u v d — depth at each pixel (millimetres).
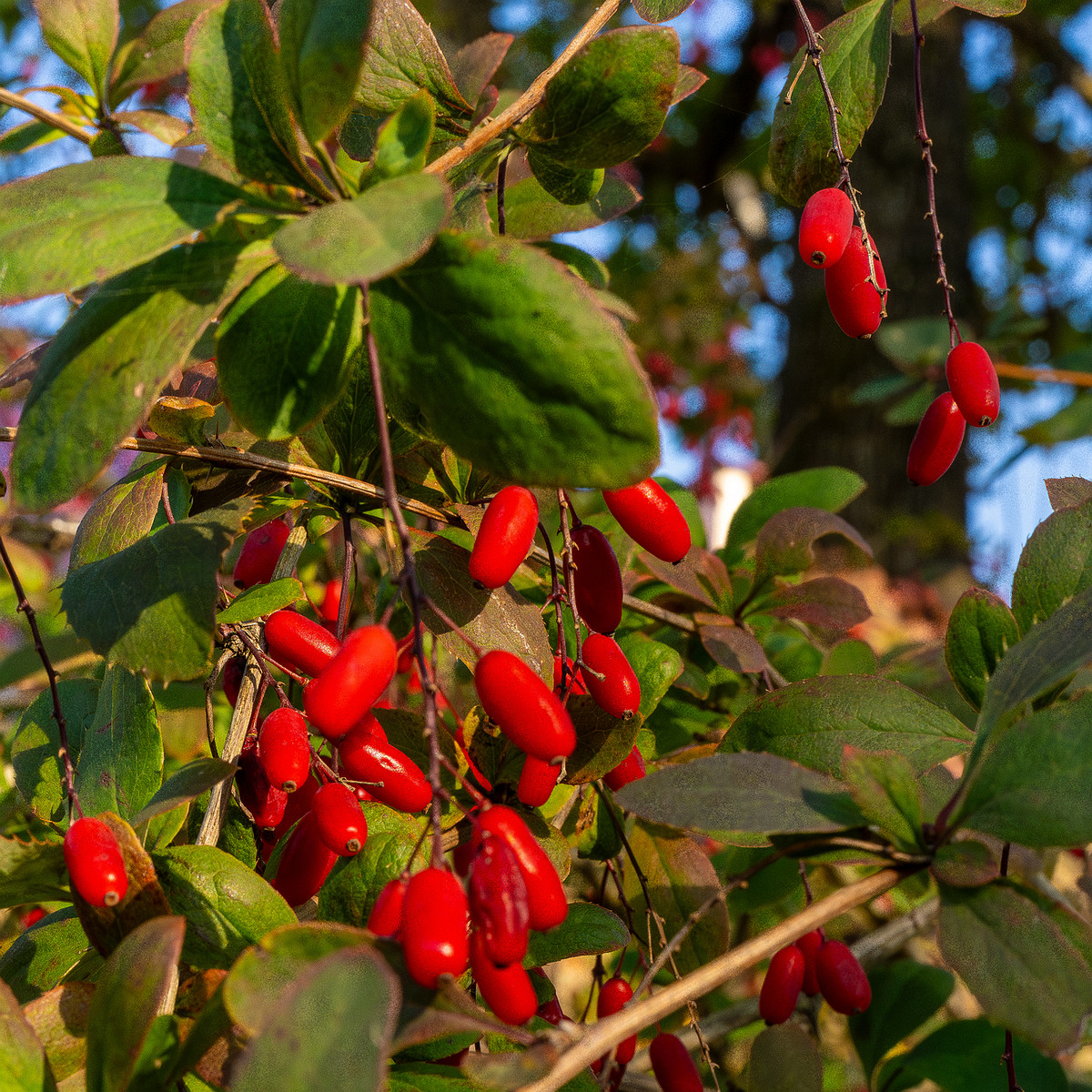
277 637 212
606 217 243
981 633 213
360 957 172
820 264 216
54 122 237
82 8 235
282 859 213
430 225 179
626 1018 182
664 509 215
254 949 180
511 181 254
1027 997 182
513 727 195
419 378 193
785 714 216
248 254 194
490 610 219
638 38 207
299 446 231
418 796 208
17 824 268
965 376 224
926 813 206
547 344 186
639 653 243
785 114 236
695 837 251
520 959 181
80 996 197
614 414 186
